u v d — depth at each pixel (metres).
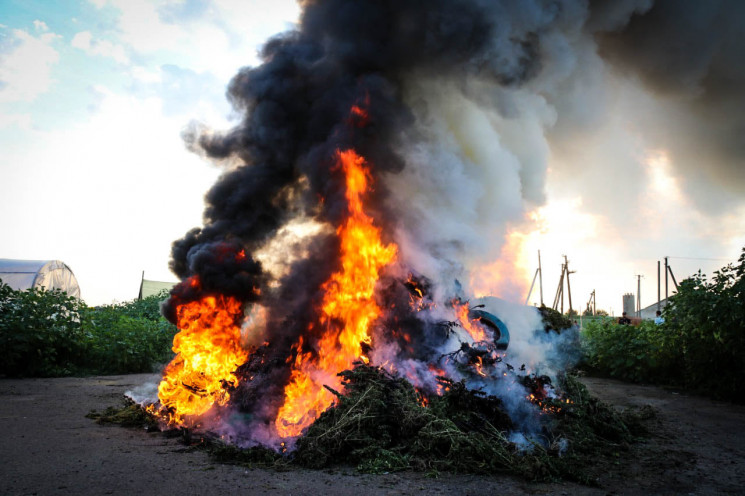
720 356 9.45
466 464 4.43
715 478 4.40
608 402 8.84
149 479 3.94
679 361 11.05
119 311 19.34
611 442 5.66
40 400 7.68
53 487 3.68
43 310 11.38
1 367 10.80
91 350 12.11
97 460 4.41
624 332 12.43
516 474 4.36
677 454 5.21
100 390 8.88
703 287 10.19
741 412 7.93
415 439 4.82
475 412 5.33
